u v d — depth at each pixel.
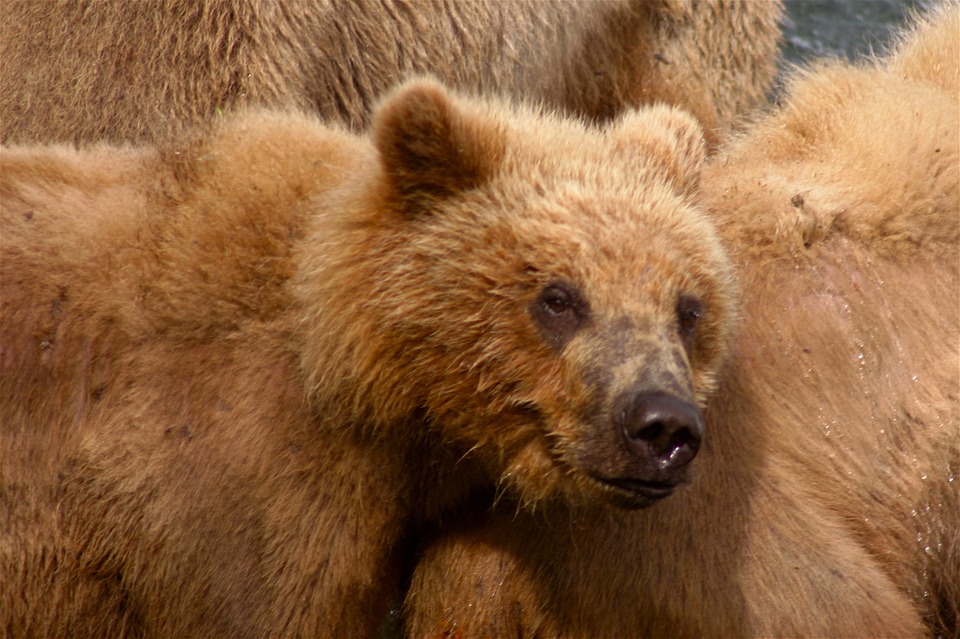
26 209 10.27
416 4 14.60
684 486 9.15
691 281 9.44
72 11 13.47
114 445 10.03
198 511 9.96
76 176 10.55
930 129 11.23
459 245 9.46
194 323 10.09
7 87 13.51
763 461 10.27
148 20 13.38
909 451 10.62
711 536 10.07
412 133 9.43
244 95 13.52
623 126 10.45
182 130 13.33
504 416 9.43
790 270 10.77
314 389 9.75
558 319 9.23
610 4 16.00
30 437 10.09
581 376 9.05
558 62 15.91
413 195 9.60
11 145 11.75
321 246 9.75
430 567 10.40
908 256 10.95
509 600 10.17
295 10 13.79
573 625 10.16
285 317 10.07
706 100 16.78
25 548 10.14
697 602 10.02
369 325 9.57
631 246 9.29
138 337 10.11
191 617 10.16
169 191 10.52
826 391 10.55
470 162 9.58
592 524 9.98
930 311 10.85
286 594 9.95
